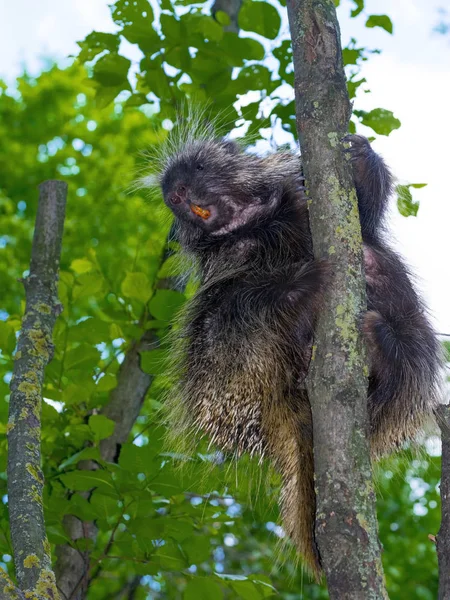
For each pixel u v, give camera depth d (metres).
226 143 3.27
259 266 2.89
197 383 2.80
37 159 8.63
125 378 3.72
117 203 7.85
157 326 3.56
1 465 3.11
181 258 3.45
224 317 2.73
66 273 3.47
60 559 3.37
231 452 2.71
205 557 3.02
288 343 2.57
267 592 2.94
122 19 3.53
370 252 2.85
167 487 2.84
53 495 3.05
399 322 2.76
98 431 2.95
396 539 5.79
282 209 2.99
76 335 3.26
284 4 3.61
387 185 2.95
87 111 8.59
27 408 2.25
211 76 3.61
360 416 1.80
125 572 4.94
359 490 1.71
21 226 8.02
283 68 3.63
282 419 2.60
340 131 2.07
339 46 2.15
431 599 5.61
